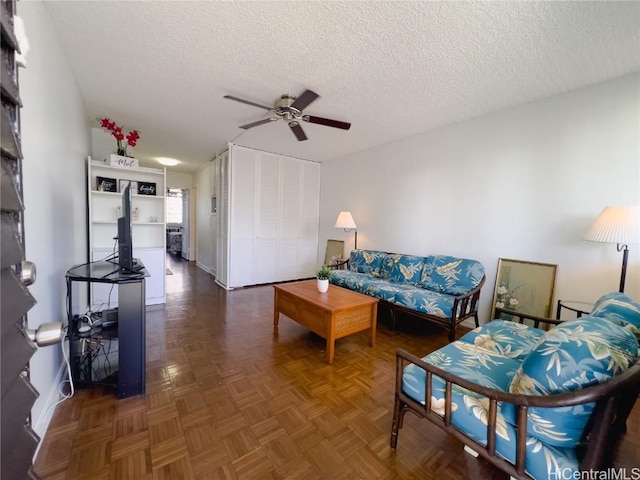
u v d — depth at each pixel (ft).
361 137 12.34
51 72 5.59
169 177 22.61
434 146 11.18
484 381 4.04
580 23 5.20
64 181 6.72
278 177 15.88
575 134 7.74
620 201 7.07
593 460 2.69
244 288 14.78
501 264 9.17
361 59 6.55
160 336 8.52
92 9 5.24
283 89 8.09
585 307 7.15
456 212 10.49
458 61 6.51
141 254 11.44
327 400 5.62
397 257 11.88
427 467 4.11
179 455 4.17
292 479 3.86
